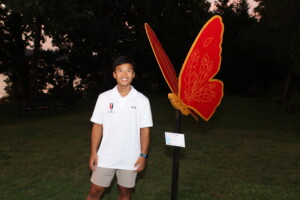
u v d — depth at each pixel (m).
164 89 38.53
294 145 9.05
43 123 13.19
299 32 17.75
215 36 3.26
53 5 14.38
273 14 18.89
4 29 28.95
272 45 24.50
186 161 6.98
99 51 32.41
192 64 3.26
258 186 5.40
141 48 30.50
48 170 6.18
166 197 4.85
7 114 18.17
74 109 20.34
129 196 3.53
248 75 34.97
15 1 13.32
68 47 35.69
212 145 8.73
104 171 3.37
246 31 26.03
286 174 6.16
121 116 3.31
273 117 15.97
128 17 30.00
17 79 32.91
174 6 36.59
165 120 14.07
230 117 15.53
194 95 3.31
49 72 37.84
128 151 3.35
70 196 4.81
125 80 3.26
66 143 8.87
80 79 39.53
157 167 6.45
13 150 7.97
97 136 3.46
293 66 20.14
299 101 18.55
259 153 7.90
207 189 5.23
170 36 36.94
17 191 5.00
